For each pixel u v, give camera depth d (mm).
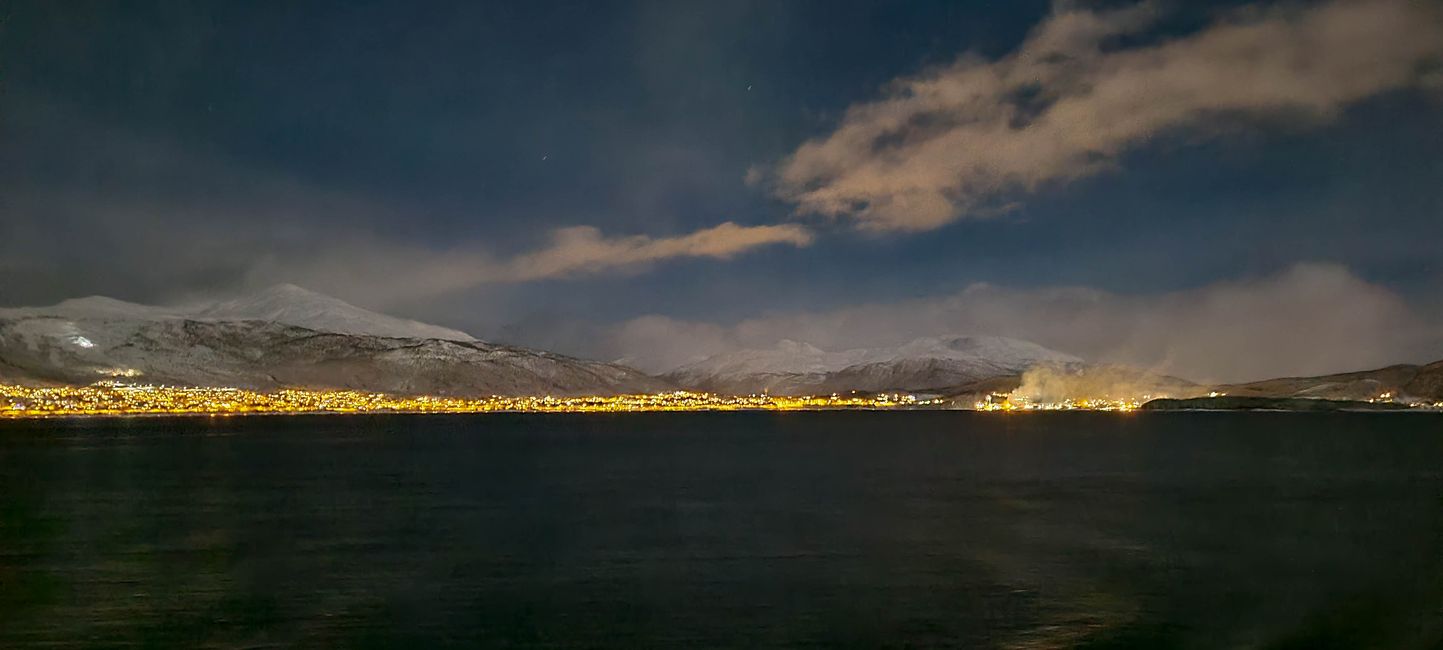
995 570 52969
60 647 38812
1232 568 53406
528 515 77625
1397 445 168250
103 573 53062
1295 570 52812
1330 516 75438
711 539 64250
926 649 37812
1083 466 128625
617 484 104562
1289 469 120500
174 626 41812
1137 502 86125
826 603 45219
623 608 44375
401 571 53219
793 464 135000
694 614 43156
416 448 169125
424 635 40188
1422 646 37594
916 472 120062
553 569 53750
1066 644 38438
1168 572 52188
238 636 40250
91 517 76438
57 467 123500
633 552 59156
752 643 38719
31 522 73500
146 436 199625
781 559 56719
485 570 53438
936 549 59938
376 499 89438
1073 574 51875
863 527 70062
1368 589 47688
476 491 96812
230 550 60406
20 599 46844
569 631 40625
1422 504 83312
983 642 38781
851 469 125625
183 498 90188
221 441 185125
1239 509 80562
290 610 44469
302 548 61000
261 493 94562
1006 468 126438
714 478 112062
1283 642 38469
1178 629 40469
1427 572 51969
